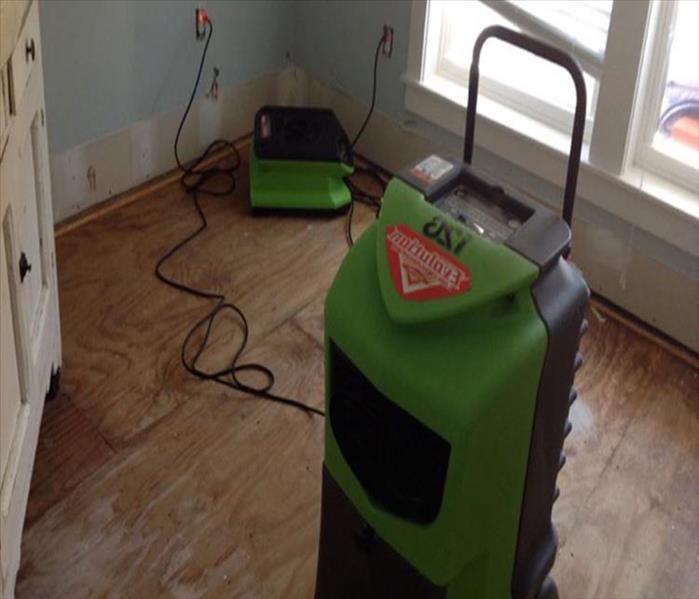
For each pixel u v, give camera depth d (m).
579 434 2.08
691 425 2.12
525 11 2.32
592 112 2.33
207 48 2.71
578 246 2.43
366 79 2.81
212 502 1.89
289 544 1.83
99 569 1.76
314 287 2.44
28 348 1.64
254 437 2.03
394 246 1.30
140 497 1.89
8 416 1.52
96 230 2.56
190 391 2.12
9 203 1.44
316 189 2.65
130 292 2.37
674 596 1.79
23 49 1.55
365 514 1.43
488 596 1.52
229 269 2.47
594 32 2.24
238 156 2.91
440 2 2.53
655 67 2.15
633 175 2.25
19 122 1.52
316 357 2.23
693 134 2.20
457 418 1.22
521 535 1.50
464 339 1.25
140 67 2.57
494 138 2.49
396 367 1.26
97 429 2.02
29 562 1.76
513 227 1.33
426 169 1.38
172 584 1.75
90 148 2.55
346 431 1.42
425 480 1.32
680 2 2.08
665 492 1.97
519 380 1.26
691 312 2.26
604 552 1.85
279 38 2.92
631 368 2.25
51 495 1.88
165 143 2.75
